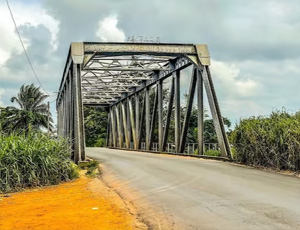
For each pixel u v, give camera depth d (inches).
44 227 237.6
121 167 599.2
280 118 543.8
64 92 1094.4
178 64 895.1
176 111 899.4
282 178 406.3
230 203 279.3
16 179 418.0
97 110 2512.3
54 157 470.9
